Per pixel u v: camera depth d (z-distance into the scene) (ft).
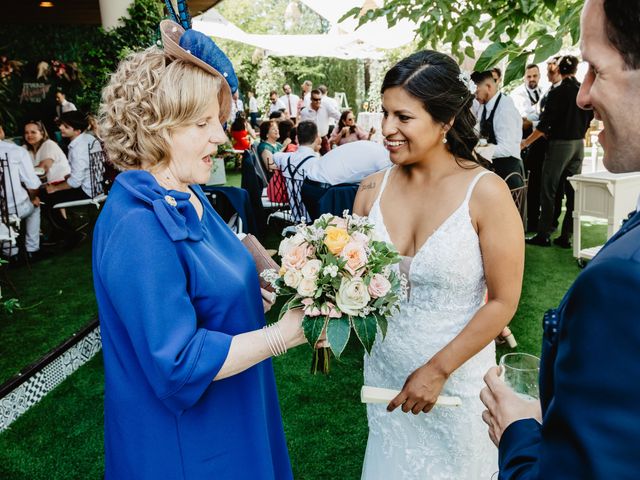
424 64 4.99
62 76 31.73
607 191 15.58
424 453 5.61
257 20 93.76
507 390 3.18
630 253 1.79
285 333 4.09
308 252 4.24
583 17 2.07
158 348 3.68
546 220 19.24
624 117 2.02
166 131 3.96
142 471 4.17
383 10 7.13
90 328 12.01
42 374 10.19
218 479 4.32
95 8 33.04
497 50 5.77
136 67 4.00
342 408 9.58
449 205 5.22
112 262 3.73
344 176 13.48
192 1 28.37
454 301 5.33
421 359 5.47
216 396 4.29
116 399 4.15
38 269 18.04
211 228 4.61
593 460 1.75
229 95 4.25
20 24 34.94
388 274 4.32
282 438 5.36
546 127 18.54
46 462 8.30
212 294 4.08
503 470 2.62
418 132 5.04
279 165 16.98
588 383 1.80
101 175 20.99
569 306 1.94
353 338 12.19
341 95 64.34
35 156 20.36
